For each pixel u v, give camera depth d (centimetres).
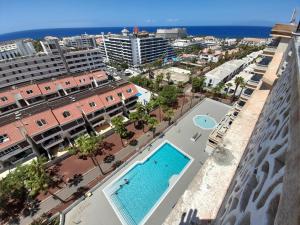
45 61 8069
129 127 5175
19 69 7475
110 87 5616
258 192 402
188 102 6512
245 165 723
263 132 671
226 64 9031
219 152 1284
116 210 2988
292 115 366
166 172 3669
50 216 2955
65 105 4444
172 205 3056
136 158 3969
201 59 13100
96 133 4881
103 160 4044
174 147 4272
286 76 729
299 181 199
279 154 368
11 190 3012
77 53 9031
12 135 3691
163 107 5544
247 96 3103
